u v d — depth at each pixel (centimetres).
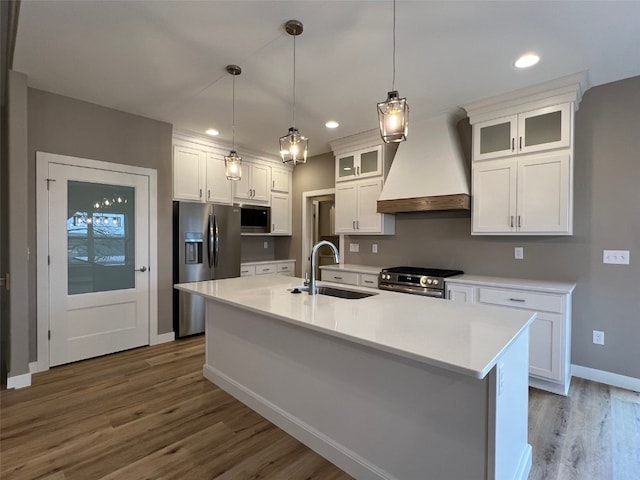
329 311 188
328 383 193
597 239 286
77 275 328
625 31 211
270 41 224
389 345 132
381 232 411
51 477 176
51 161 308
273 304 207
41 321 306
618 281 278
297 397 212
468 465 140
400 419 161
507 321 167
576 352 297
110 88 297
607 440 206
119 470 181
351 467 180
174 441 207
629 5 186
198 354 354
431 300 217
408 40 222
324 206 548
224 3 187
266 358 234
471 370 110
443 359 118
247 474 179
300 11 194
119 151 351
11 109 270
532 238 319
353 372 180
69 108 318
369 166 424
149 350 365
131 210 363
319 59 247
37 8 191
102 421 228
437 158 351
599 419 229
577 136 294
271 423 227
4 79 293
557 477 176
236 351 262
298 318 173
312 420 202
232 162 287
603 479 174
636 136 270
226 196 474
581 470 181
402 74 268
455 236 372
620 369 278
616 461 188
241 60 249
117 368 315
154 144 378
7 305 304
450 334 146
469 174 356
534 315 179
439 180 344
